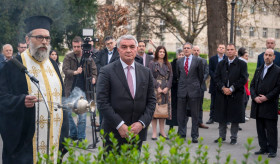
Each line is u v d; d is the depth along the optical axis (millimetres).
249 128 9422
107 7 19281
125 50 4078
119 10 19406
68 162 2635
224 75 7527
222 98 7539
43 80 4168
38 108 3900
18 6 15727
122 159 2504
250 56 49031
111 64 4188
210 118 9945
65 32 18156
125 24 19641
